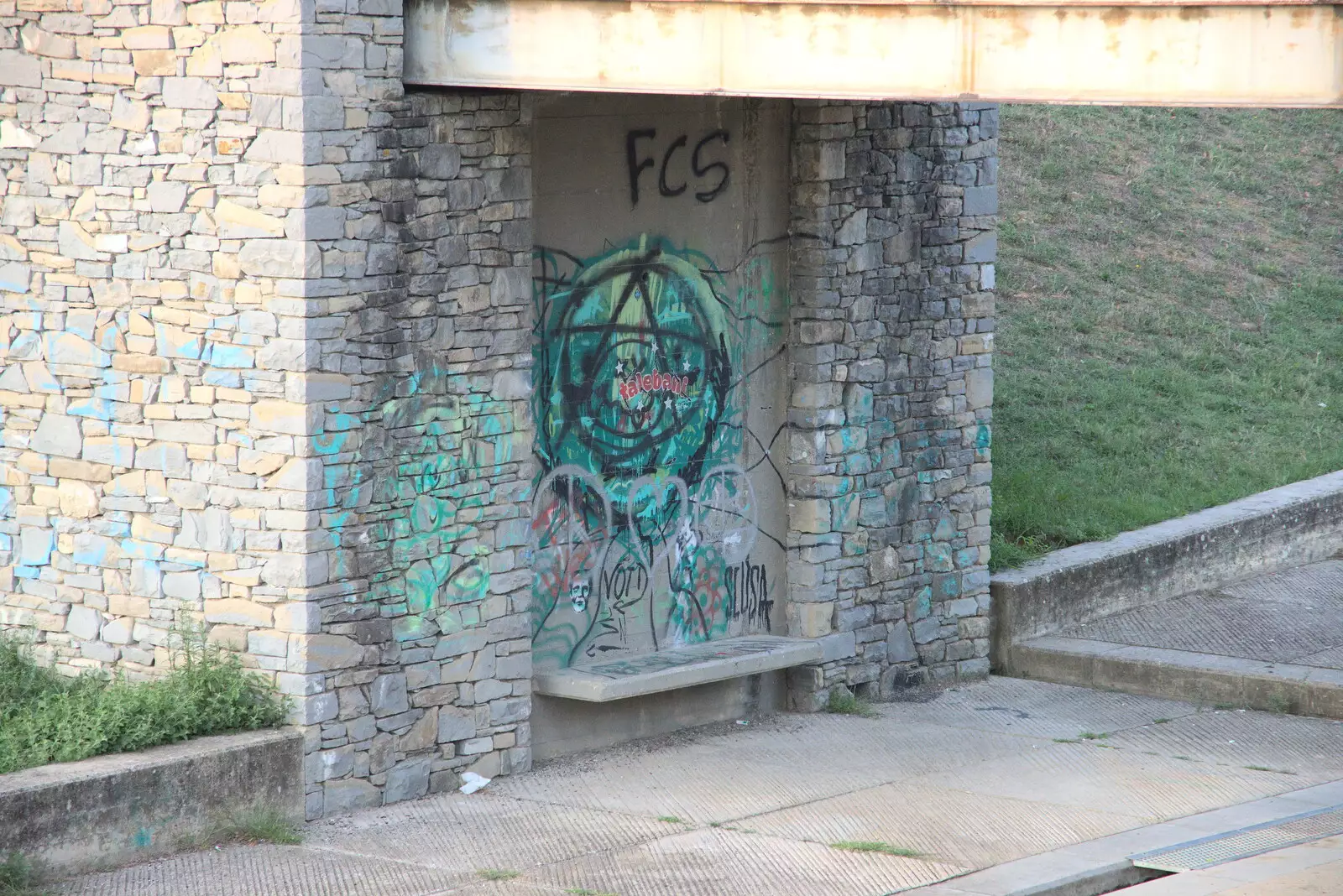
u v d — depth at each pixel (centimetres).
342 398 1053
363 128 1045
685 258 1277
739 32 998
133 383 1090
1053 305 2084
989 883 951
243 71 1027
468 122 1103
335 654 1063
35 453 1131
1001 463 1733
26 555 1144
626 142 1229
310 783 1055
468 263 1113
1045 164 2383
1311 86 895
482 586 1143
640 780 1165
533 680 1199
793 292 1332
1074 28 936
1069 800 1123
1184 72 918
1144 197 2361
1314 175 2528
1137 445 1809
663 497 1284
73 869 944
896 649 1409
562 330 1204
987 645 1472
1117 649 1452
